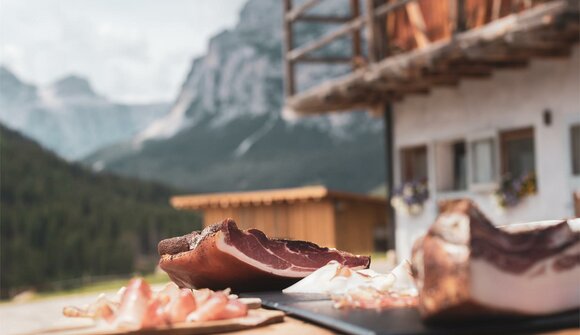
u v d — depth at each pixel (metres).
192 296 1.84
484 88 11.94
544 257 1.52
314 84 132.38
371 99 13.89
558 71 10.53
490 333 1.47
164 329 1.72
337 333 1.70
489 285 1.46
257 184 126.00
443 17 13.35
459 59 10.52
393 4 11.75
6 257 30.36
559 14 8.55
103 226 32.78
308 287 2.28
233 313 1.84
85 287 27.58
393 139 14.31
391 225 14.41
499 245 1.49
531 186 11.01
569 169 10.47
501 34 9.37
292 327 1.80
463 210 1.49
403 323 1.58
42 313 13.38
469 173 12.23
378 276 2.21
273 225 17.94
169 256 2.49
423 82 12.05
